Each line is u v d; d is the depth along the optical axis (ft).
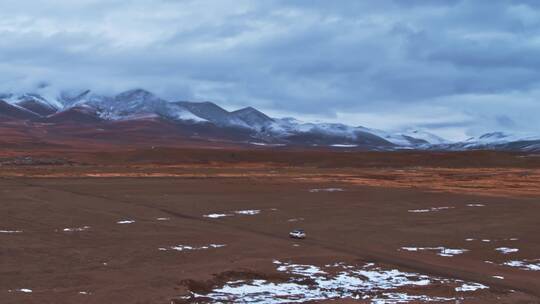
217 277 101.71
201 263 112.98
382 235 158.20
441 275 110.11
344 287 97.60
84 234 146.00
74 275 99.14
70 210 195.62
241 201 233.96
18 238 136.56
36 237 139.03
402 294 93.25
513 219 191.01
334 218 189.57
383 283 101.35
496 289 99.04
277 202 231.91
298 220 184.34
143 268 106.73
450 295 93.40
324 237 153.99
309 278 103.14
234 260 116.78
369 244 144.66
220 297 89.20
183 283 94.89
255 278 103.14
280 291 93.71
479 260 128.26
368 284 100.32
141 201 230.27
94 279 96.37
